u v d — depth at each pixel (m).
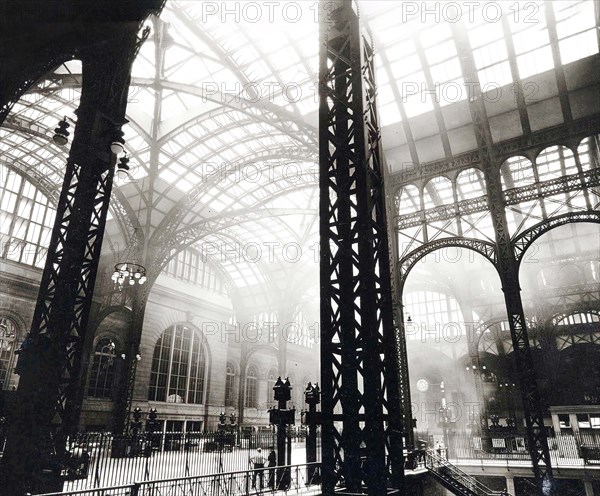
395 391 5.16
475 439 29.91
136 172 28.91
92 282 7.95
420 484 17.36
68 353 7.44
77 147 8.48
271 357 47.34
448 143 21.39
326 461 4.82
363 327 5.11
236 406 41.09
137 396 31.44
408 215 21.30
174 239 30.66
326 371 5.08
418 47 19.08
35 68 8.32
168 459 17.94
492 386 38.84
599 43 17.25
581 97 18.62
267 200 31.28
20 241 26.92
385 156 22.73
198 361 38.25
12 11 7.27
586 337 34.72
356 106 6.06
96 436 14.00
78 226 7.93
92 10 7.95
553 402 34.12
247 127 25.55
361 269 5.32
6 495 6.23
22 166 27.64
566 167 25.42
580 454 23.28
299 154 25.39
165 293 35.66
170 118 26.52
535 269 36.06
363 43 6.93
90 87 8.91
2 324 24.84
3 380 24.17
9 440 6.56
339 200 5.77
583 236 33.38
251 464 17.19
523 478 23.19
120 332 31.20
